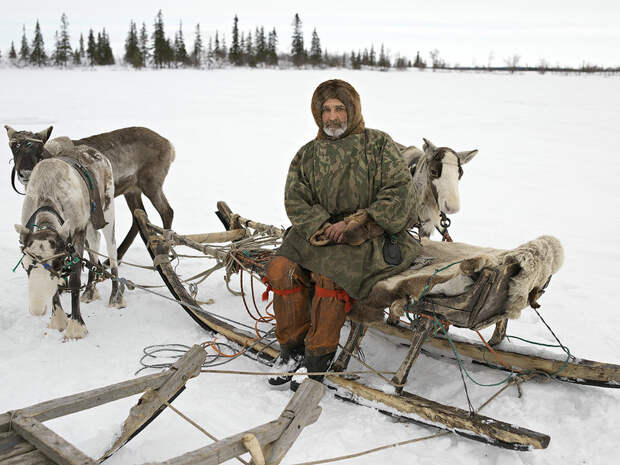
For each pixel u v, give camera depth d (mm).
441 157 4656
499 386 3834
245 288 5980
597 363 3668
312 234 3689
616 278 6559
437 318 3416
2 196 10609
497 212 10070
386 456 3080
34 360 4207
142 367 4133
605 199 11219
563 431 3307
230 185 12000
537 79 56281
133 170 6223
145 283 6043
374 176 3744
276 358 4105
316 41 89125
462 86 44812
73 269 4527
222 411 3520
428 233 4941
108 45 78438
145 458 2979
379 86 43844
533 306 3723
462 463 3014
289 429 2566
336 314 3604
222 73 57750
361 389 3498
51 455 2195
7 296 5523
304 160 3916
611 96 36125
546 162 15383
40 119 21531
